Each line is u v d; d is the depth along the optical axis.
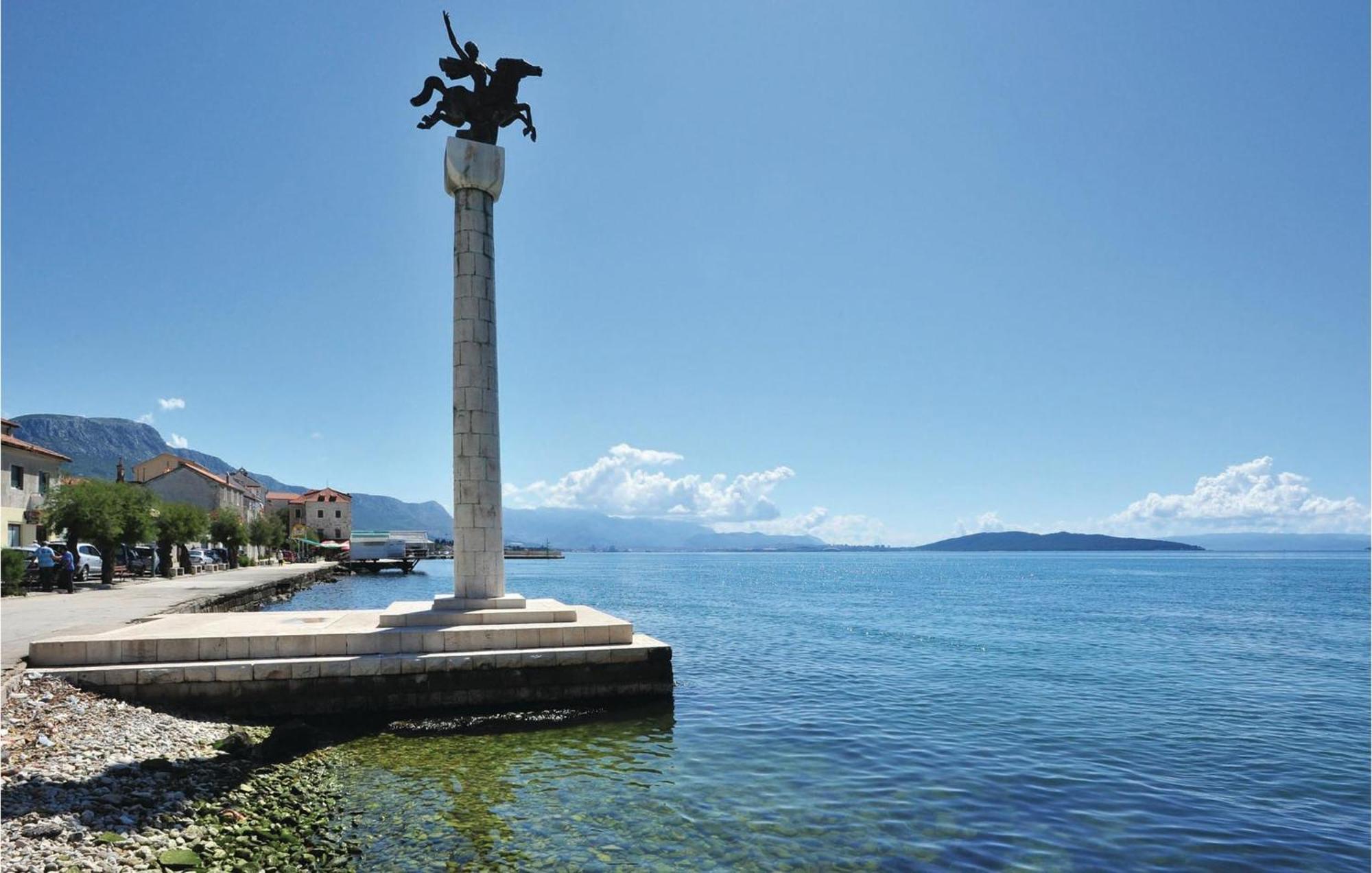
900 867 10.47
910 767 15.16
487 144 22.33
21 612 26.33
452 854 10.47
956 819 12.30
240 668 16.89
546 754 15.48
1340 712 20.83
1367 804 13.34
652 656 19.36
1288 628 43.88
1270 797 13.72
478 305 21.97
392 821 11.62
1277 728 19.00
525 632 19.11
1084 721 19.47
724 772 14.59
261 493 129.12
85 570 46.00
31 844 9.18
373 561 107.94
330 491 155.88
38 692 15.00
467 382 21.75
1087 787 14.12
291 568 81.31
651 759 15.32
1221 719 19.88
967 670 27.75
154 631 18.55
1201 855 11.06
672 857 10.66
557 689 18.72
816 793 13.49
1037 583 106.38
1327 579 115.38
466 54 23.31
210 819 10.89
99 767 12.09
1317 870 10.62
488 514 21.56
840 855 10.81
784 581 108.25
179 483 87.19
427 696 17.84
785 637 37.69
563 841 11.07
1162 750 16.75
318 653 17.86
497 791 13.13
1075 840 11.55
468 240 22.05
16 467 49.06
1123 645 35.47
